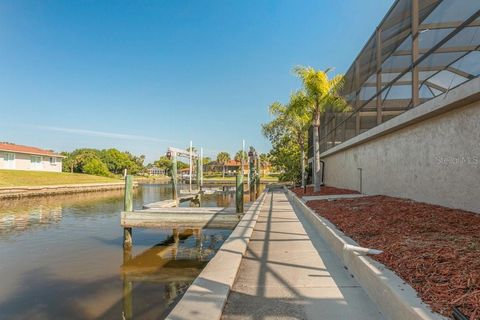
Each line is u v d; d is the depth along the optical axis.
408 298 2.61
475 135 5.62
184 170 92.00
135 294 6.33
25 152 44.72
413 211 6.37
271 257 5.25
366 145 12.07
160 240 11.41
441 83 6.46
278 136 34.84
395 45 8.69
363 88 11.91
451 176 6.36
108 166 90.81
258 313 3.21
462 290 2.60
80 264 8.47
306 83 15.80
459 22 5.90
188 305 3.21
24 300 6.04
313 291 3.73
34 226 14.21
